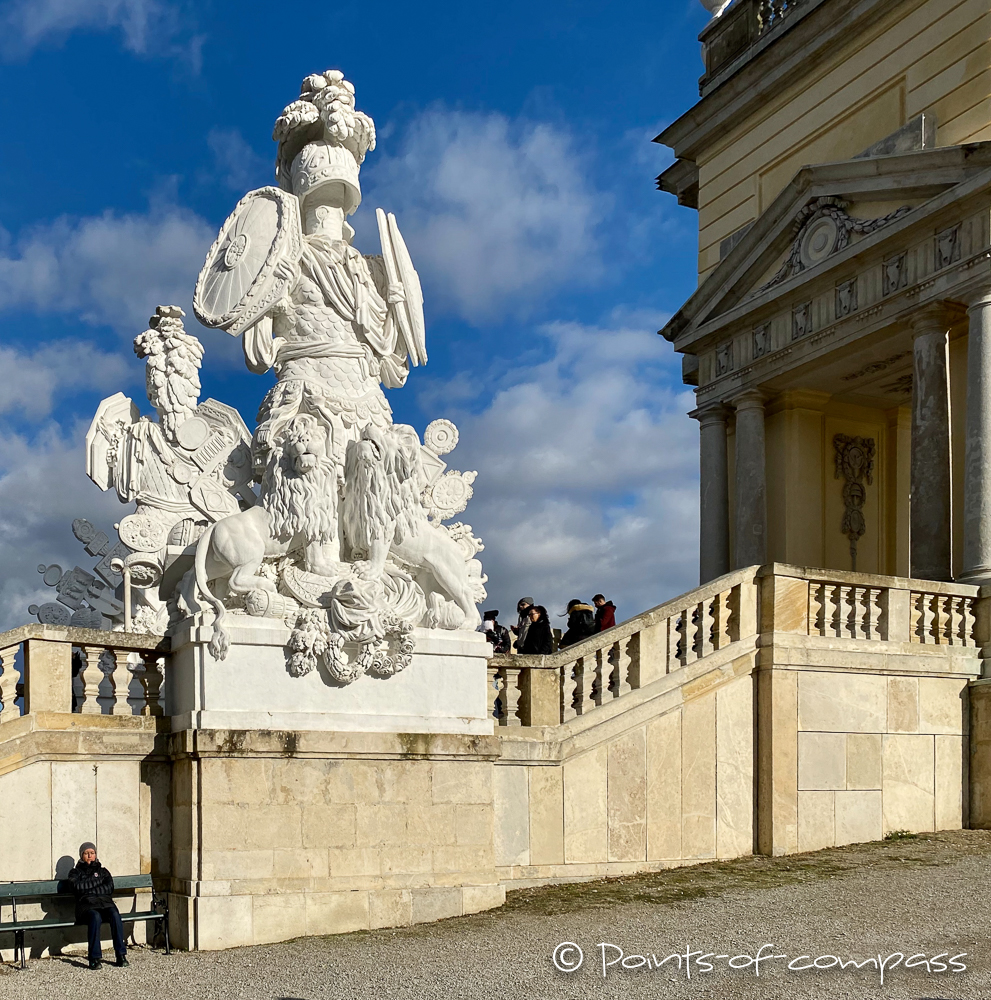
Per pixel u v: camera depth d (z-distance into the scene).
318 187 13.20
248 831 10.89
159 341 13.75
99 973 9.64
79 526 16.81
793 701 14.10
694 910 10.94
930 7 21.30
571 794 12.92
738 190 26.41
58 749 10.74
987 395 18.19
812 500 24.41
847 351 21.89
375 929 11.12
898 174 20.25
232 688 11.10
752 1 25.95
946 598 15.77
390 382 13.46
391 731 11.68
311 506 11.72
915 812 14.80
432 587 12.42
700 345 25.69
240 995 8.62
